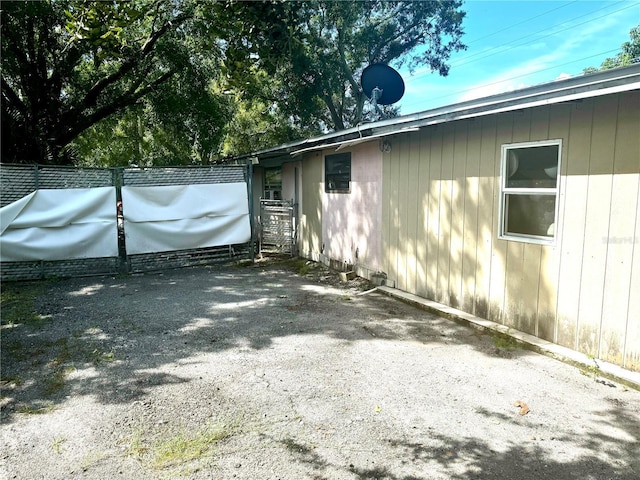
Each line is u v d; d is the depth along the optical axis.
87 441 2.89
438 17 20.36
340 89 20.50
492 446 2.83
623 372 3.67
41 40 11.69
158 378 3.82
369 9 19.56
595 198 3.88
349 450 2.79
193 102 14.96
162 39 12.89
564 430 3.00
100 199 8.12
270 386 3.66
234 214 9.23
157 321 5.43
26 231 7.66
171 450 2.78
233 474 2.56
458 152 5.43
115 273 8.37
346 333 4.96
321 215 9.21
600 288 3.88
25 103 12.70
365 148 7.46
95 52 11.35
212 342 4.69
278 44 7.21
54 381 3.77
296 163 10.30
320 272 8.41
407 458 2.71
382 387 3.64
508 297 4.82
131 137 20.33
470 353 4.36
